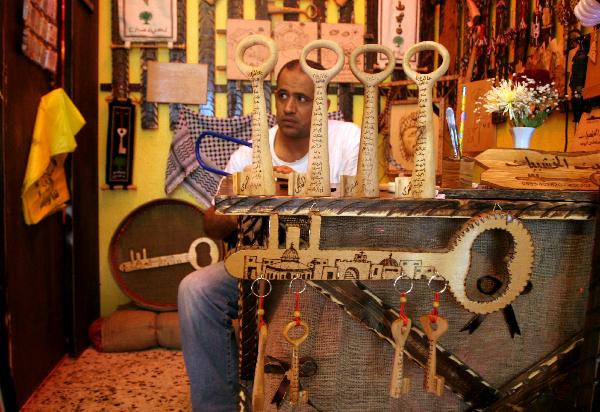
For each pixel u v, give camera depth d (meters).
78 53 2.61
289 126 1.72
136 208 2.93
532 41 2.01
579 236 1.10
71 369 2.46
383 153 3.10
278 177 1.27
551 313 1.11
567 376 1.11
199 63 3.03
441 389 1.01
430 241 1.03
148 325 2.71
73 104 2.40
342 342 1.07
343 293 1.04
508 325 1.11
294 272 0.96
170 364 2.54
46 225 2.33
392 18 3.11
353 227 1.01
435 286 1.07
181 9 2.99
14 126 1.92
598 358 1.01
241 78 3.02
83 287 2.73
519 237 0.99
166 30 2.98
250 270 0.95
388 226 1.01
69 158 2.53
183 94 3.02
